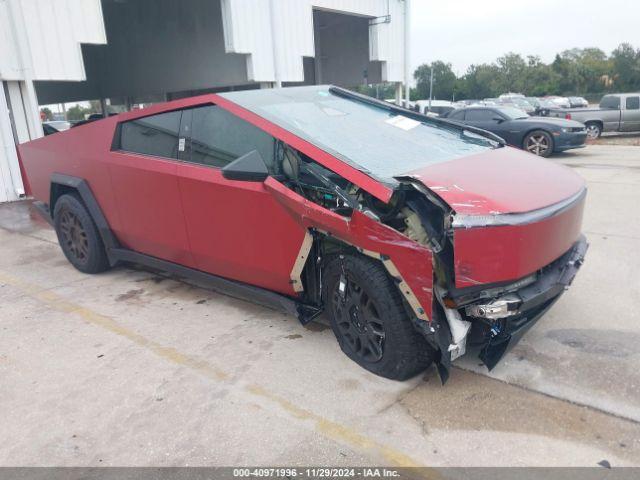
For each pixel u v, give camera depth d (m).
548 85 75.38
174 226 4.11
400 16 18.31
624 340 3.44
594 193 8.02
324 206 3.24
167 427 2.76
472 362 3.27
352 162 3.04
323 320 3.99
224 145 3.70
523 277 2.76
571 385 2.96
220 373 3.28
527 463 2.38
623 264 4.83
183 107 3.98
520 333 2.99
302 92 4.31
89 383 3.22
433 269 2.64
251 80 13.38
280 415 2.82
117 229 4.73
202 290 4.74
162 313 4.25
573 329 3.62
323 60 23.94
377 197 2.79
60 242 5.43
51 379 3.29
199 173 3.78
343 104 4.30
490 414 2.74
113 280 5.11
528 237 2.65
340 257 3.12
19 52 9.09
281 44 13.91
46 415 2.91
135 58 23.55
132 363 3.45
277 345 3.60
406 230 2.83
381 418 2.75
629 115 16.67
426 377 3.12
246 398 2.99
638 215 6.56
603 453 2.42
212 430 2.72
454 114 14.27
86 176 4.82
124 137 4.50
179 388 3.13
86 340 3.81
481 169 3.24
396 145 3.61
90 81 25.55
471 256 2.61
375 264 2.97
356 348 3.26
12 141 9.27
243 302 4.40
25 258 5.99
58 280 5.17
